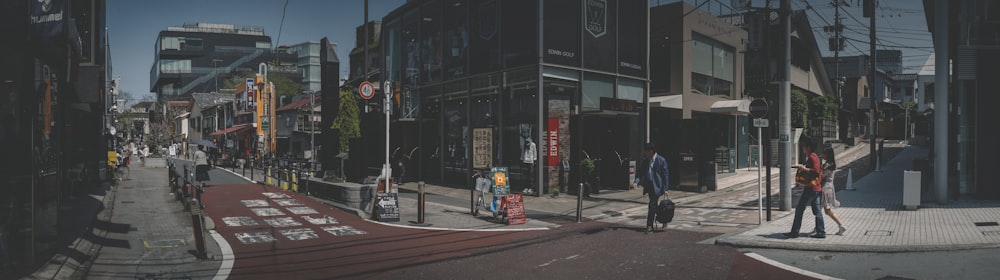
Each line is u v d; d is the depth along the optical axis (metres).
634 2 20.06
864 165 27.66
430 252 8.85
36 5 7.98
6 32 7.57
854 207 13.05
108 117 29.75
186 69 117.31
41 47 8.51
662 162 10.54
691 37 22.11
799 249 8.55
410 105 22.78
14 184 7.33
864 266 7.40
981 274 6.69
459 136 20.17
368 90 17.81
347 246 9.42
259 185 21.84
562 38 17.45
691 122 22.64
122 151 41.19
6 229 7.19
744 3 14.52
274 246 9.45
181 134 76.12
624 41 19.62
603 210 14.05
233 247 9.38
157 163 40.78
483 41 18.92
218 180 25.16
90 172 21.52
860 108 46.69
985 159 13.73
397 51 24.00
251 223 12.00
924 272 6.92
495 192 12.65
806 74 34.12
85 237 9.74
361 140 20.17
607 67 18.91
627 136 19.58
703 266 7.59
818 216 9.05
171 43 117.19
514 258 8.31
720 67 24.58
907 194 12.33
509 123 17.94
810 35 33.44
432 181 21.62
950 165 14.48
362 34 40.66
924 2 17.97
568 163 17.56
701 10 22.67
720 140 25.39
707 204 14.86
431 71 21.64
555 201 15.83
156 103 87.31
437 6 21.33
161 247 9.41
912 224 10.27
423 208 12.03
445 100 20.91
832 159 9.46
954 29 14.62
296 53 110.50
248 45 122.94
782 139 13.03
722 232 10.44
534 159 16.98
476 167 19.30
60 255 8.03
